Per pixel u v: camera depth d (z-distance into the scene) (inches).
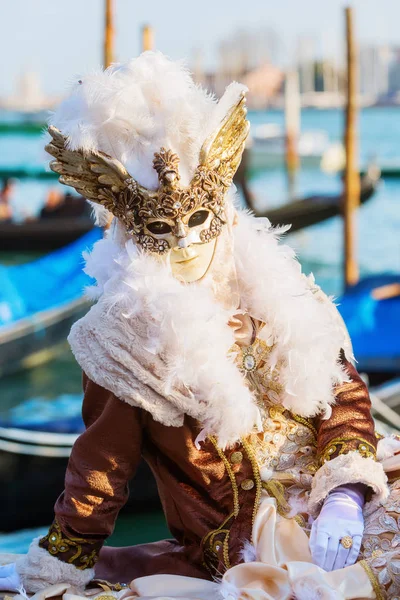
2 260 605.9
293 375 76.2
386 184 1120.2
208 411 73.6
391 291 350.3
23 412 324.8
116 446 74.7
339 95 2455.7
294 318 76.9
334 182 1127.6
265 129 1551.4
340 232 732.7
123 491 76.9
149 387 73.3
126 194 74.2
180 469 77.9
